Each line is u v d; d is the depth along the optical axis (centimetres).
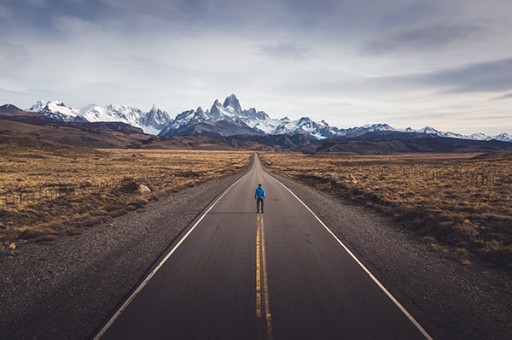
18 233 1605
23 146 10850
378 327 786
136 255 1307
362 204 2695
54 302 904
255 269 1148
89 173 5641
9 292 969
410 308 887
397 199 2539
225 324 782
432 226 1716
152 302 892
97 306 880
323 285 1022
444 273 1159
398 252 1390
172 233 1656
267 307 870
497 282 1090
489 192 2700
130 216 2117
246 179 5166
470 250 1409
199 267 1163
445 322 823
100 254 1323
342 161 12312
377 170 6169
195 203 2636
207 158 14062
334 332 757
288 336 736
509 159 8850
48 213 2097
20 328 773
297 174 6259
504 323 830
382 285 1034
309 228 1780
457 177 4153
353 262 1241
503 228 1555
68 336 741
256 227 1784
